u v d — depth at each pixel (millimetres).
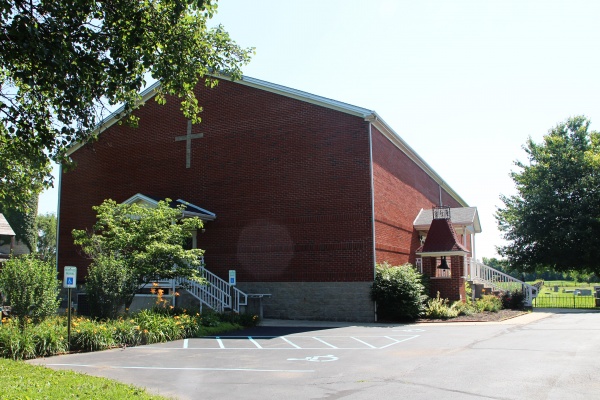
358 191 20219
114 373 9820
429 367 10047
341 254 20219
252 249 21812
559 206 34344
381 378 9117
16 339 11562
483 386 8336
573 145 36906
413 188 27391
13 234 34656
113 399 7246
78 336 12766
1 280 13898
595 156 33875
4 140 11211
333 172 20750
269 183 21906
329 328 17578
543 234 34969
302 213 21094
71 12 9031
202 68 11758
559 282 98562
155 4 10594
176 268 17688
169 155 24297
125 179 25109
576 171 34656
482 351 11914
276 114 22172
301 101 21719
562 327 17141
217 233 22641
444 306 20547
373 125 20938
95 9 9680
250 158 22453
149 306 20578
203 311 19328
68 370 9781
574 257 34469
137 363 10922
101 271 15469
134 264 16953
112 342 13227
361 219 20031
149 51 10172
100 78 9797
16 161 13867
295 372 9820
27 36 8070
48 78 9133
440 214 24078
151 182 24469
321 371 9883
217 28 11836
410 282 19391
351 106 20547
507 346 12648
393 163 23688
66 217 26094
